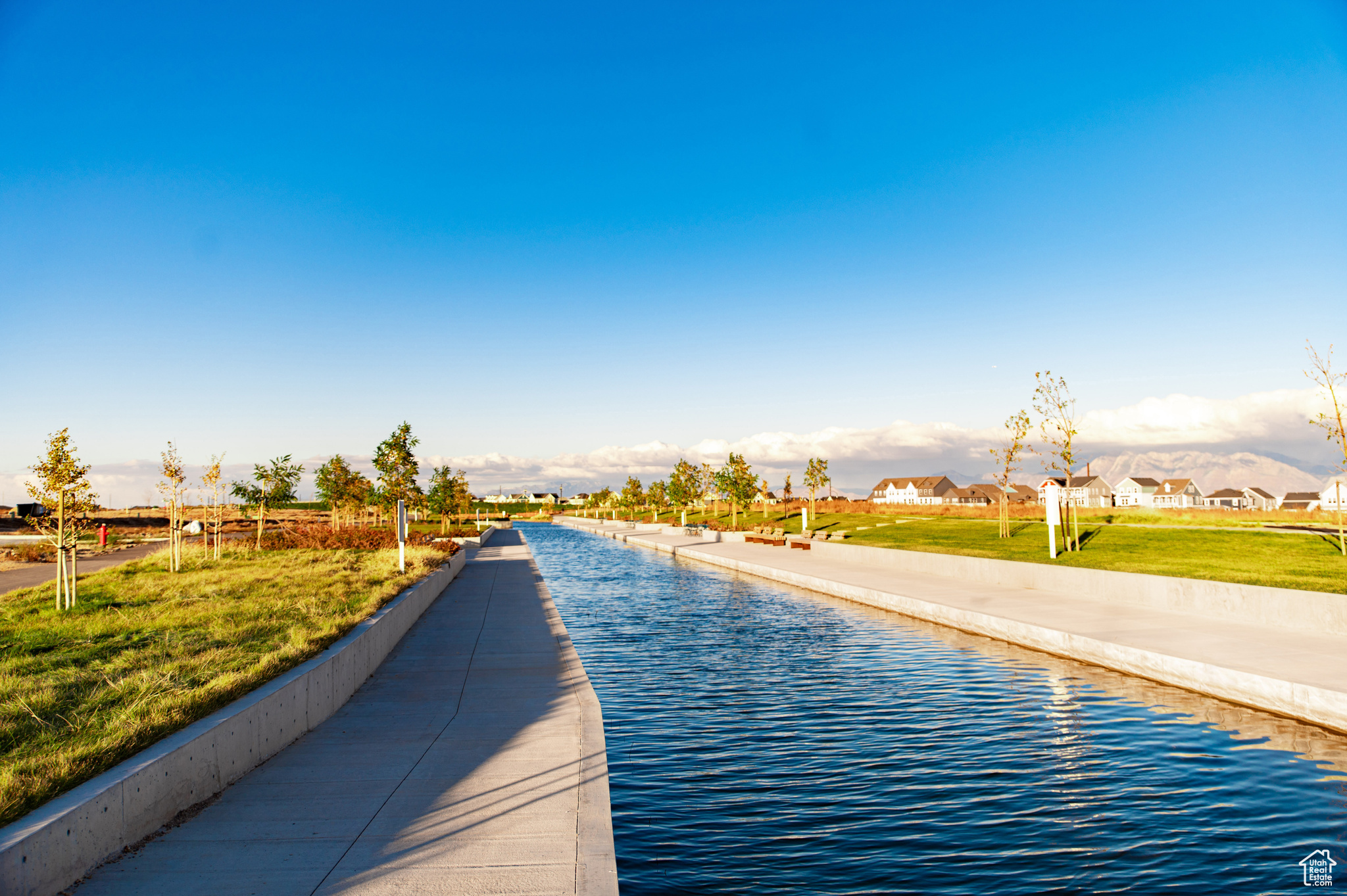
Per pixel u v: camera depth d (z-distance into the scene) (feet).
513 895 16.08
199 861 17.60
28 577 82.69
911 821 24.71
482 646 47.78
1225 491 315.99
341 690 33.50
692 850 22.91
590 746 27.27
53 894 15.40
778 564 102.58
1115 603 57.88
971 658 47.91
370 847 18.54
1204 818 24.45
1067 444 86.12
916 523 160.04
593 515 429.38
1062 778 28.02
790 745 32.65
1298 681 33.35
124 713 22.75
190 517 143.02
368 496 174.09
